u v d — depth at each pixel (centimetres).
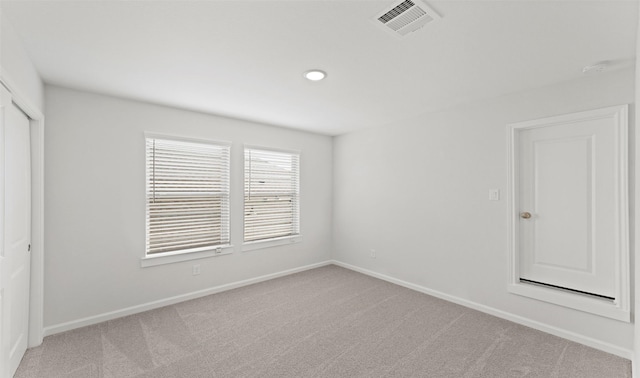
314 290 359
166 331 255
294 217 441
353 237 447
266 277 400
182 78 239
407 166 370
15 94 177
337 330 258
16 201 194
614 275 226
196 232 339
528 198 272
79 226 263
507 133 277
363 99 295
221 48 190
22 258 207
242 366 205
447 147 327
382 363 209
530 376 195
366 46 188
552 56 200
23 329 213
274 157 415
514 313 274
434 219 340
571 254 248
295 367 205
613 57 201
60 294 254
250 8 148
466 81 247
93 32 170
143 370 200
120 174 286
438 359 214
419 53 197
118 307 284
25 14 152
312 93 277
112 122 281
